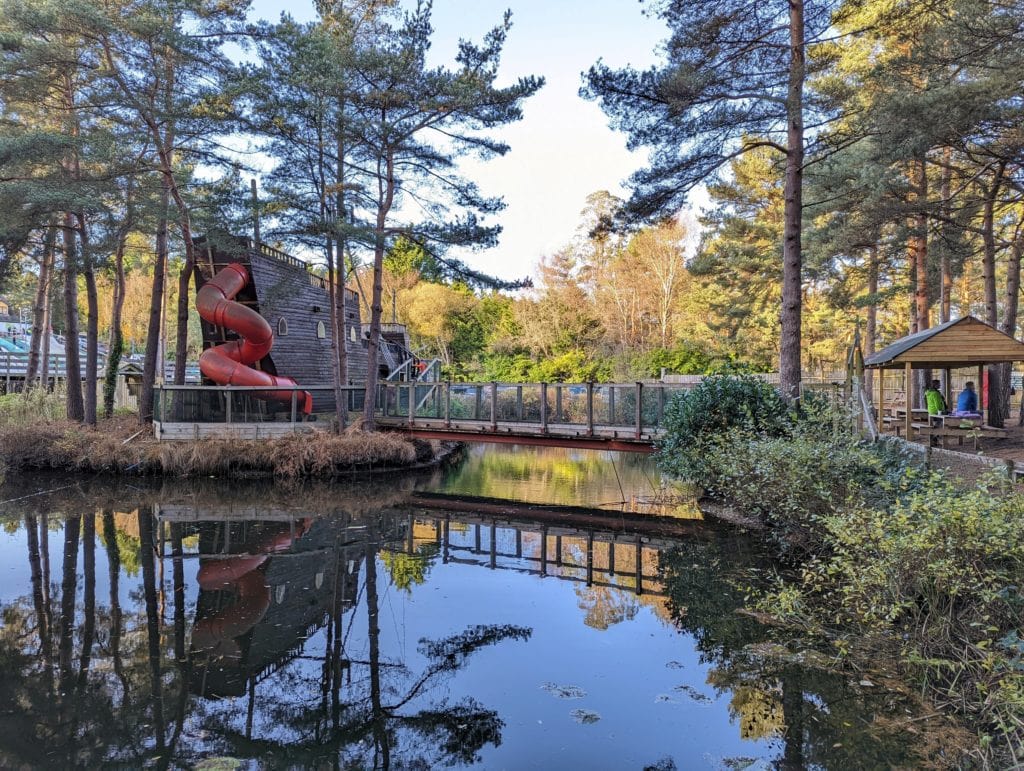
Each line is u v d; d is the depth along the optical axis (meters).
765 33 11.28
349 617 6.81
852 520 5.74
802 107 11.13
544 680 5.24
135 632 6.29
